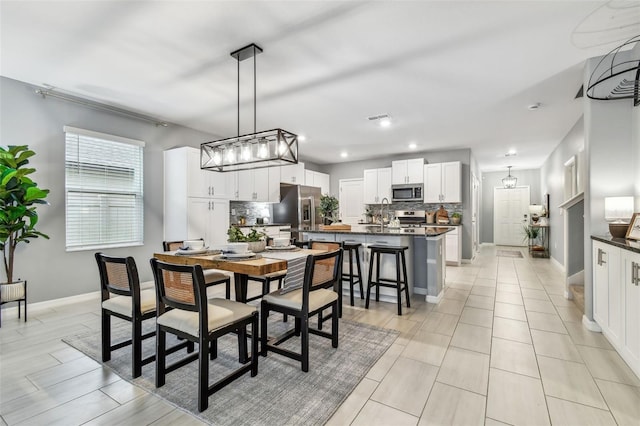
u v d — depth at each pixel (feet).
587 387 6.31
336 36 8.02
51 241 11.71
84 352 7.88
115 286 7.10
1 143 10.53
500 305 11.88
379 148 21.67
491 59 9.24
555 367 7.12
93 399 5.96
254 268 6.55
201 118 14.84
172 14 7.07
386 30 7.77
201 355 5.57
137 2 6.65
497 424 5.24
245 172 18.10
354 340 8.65
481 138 18.69
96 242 13.01
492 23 7.50
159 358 6.33
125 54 8.86
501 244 32.65
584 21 7.41
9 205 9.77
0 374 6.85
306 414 5.51
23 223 9.93
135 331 6.65
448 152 22.31
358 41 8.26
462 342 8.51
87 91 11.55
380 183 23.99
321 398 5.97
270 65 9.56
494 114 14.17
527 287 14.65
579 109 13.50
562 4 6.82
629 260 6.72
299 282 7.49
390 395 6.08
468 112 13.89
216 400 5.91
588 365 7.19
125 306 6.92
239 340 7.25
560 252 19.20
